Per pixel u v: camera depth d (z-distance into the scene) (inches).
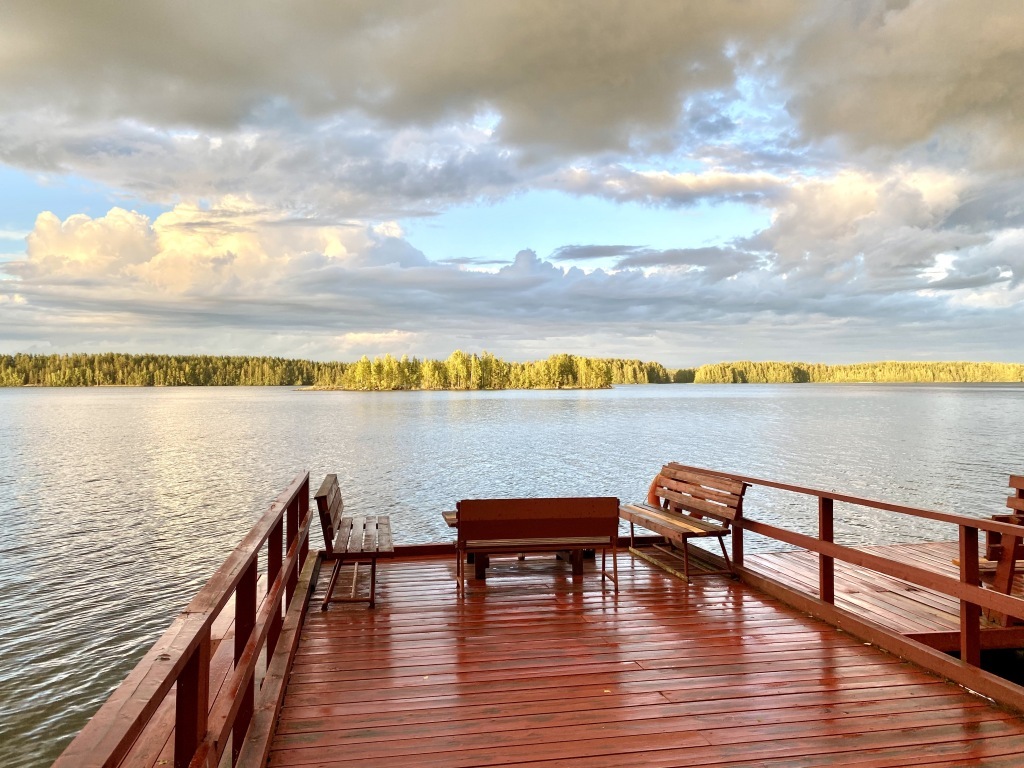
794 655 193.3
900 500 875.4
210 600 94.5
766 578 259.0
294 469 1226.6
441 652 196.7
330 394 7465.6
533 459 1339.8
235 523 782.5
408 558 313.7
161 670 67.2
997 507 828.6
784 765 134.1
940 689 170.2
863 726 150.5
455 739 145.0
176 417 3011.8
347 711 158.6
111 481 1101.1
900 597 252.4
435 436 1904.5
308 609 238.1
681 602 245.3
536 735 146.8
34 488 1033.5
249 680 124.6
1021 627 215.0
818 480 1039.0
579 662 188.5
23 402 5083.7
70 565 609.3
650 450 1491.1
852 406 3823.8
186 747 86.4
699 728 149.8
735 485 273.1
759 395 6363.2
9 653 426.6
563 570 290.4
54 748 333.7
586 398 5585.6
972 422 2369.6
